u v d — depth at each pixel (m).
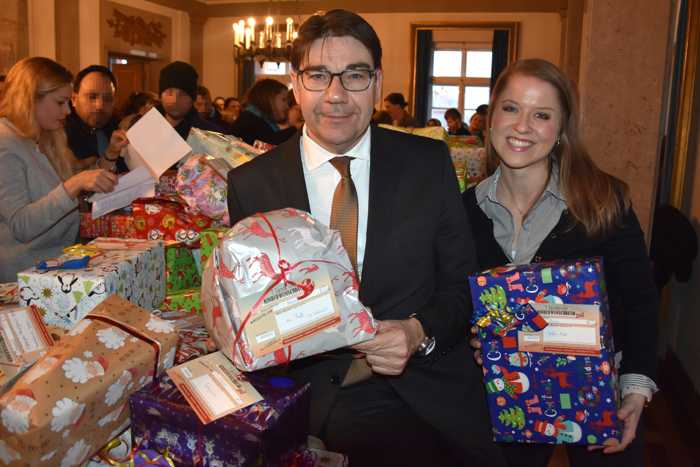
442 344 1.21
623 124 2.51
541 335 1.14
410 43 10.07
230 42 10.85
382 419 1.25
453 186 1.28
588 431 1.16
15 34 7.59
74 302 1.22
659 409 2.87
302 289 0.93
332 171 1.24
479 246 1.46
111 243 1.47
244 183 1.27
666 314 3.37
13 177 1.80
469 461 1.29
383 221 1.21
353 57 1.12
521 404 1.18
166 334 1.05
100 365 0.95
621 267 1.34
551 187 1.36
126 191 1.73
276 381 1.00
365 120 1.17
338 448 1.24
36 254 1.85
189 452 0.93
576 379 1.14
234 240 0.95
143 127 1.78
